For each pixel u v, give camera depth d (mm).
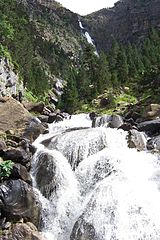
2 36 83625
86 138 30297
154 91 60188
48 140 32031
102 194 23453
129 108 55062
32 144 31031
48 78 128375
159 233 21219
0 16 83062
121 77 86562
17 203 22578
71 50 199500
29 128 34969
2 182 23219
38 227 23203
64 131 36375
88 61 95875
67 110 75312
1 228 21328
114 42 106438
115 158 27172
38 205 23594
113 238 21250
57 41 197625
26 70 91750
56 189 25453
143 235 21266
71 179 26781
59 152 29312
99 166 26859
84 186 26406
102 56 90812
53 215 24188
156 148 30906
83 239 21500
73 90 78000
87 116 55250
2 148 26547
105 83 81625
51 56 165250
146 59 92062
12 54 86750
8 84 59656
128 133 32094
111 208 22516
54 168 26219
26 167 26312
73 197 25578
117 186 23953
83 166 27422
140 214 22047
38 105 52000
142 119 42031
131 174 25719
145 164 27516
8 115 36719
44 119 48156
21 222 22031
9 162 23922
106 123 42781
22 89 70750
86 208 23266
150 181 25250
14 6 109875
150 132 35938
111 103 68125
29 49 98250
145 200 22891
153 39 110688
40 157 27266
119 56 90062
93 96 77875
